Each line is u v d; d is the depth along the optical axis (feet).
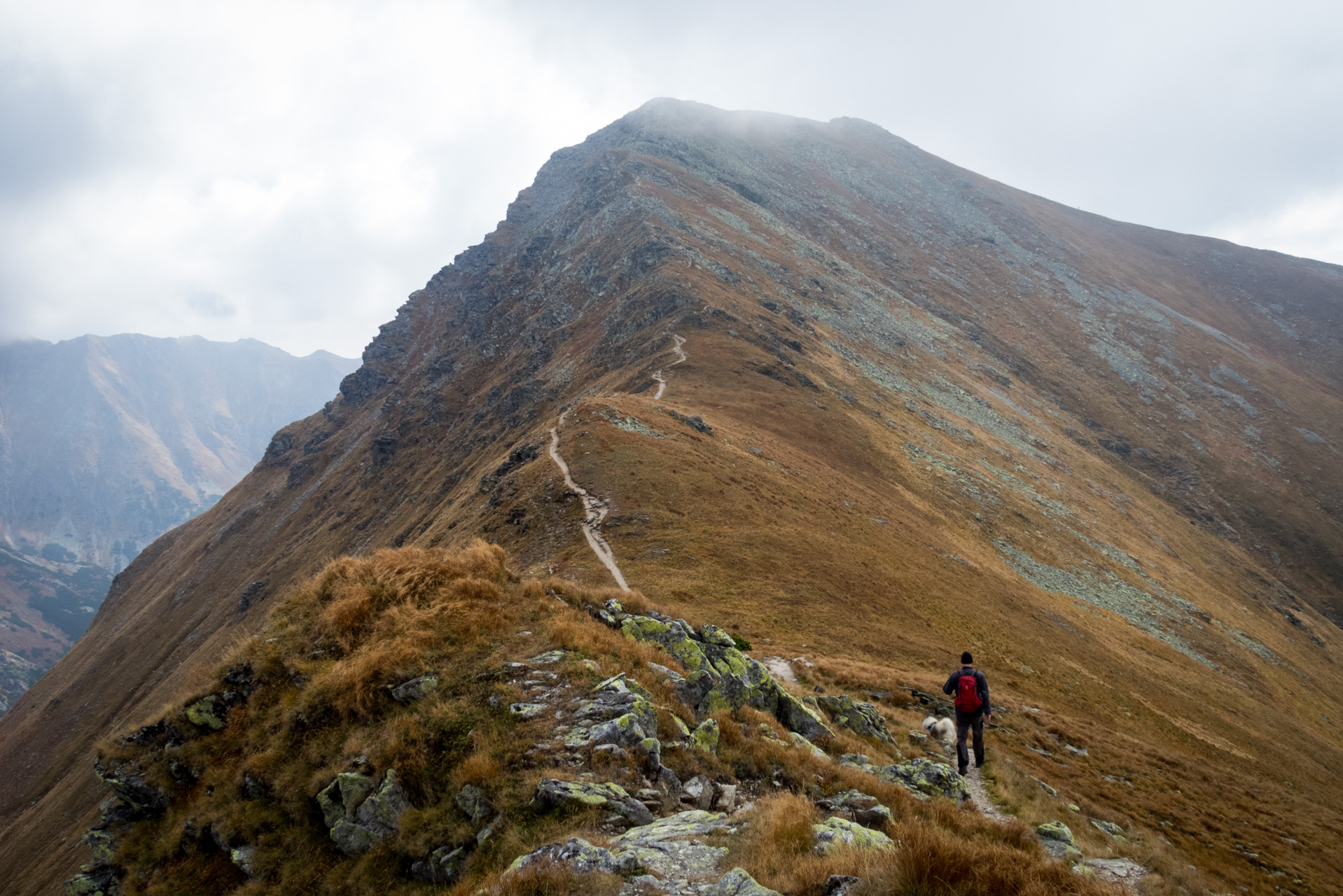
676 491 208.64
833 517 236.84
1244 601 439.22
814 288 642.22
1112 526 446.60
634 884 25.40
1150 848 51.90
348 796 36.63
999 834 39.86
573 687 41.60
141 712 409.69
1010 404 611.06
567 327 598.34
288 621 53.06
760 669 60.70
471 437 521.65
